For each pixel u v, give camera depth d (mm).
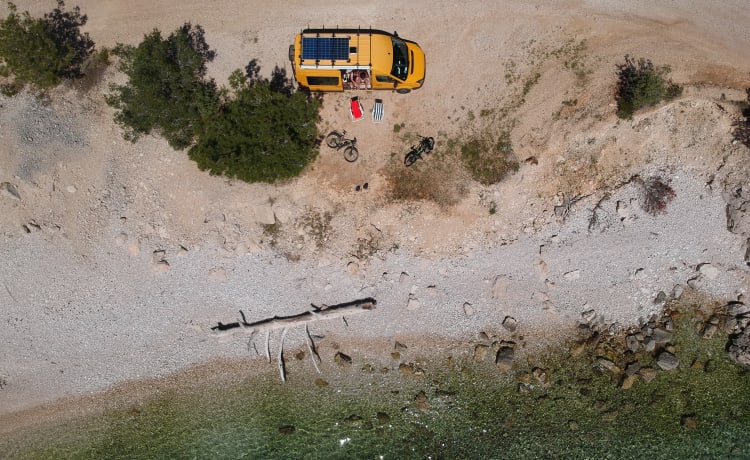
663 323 28094
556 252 27781
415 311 28531
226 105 26219
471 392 28594
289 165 25812
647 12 25797
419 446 28469
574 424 28188
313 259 28078
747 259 27141
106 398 28922
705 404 27891
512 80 26344
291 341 28844
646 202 27062
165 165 27125
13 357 28453
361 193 27188
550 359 28484
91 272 27984
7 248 27297
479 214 27375
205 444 28891
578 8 25922
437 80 26469
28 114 26250
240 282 28344
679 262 27656
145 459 28859
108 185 27328
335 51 24016
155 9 26391
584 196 27453
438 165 26906
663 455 27734
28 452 29000
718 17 25578
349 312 28203
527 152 26500
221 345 28828
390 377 28750
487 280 28281
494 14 26156
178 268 28125
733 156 26109
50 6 26359
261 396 28859
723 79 25391
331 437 28641
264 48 26438
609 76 25875
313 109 25656
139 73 24156
